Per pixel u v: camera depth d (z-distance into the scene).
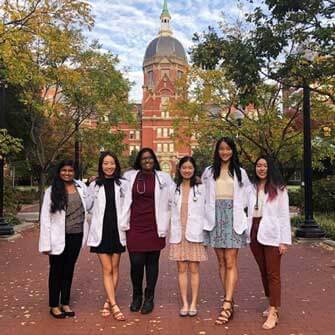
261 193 5.64
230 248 5.56
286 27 8.33
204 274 8.38
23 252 11.02
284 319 5.57
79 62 17.97
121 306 6.18
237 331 5.11
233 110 19.27
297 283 7.52
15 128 20.42
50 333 5.05
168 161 94.44
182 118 19.78
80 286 7.44
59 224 5.64
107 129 21.94
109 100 19.98
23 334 5.02
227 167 5.69
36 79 12.30
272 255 5.46
